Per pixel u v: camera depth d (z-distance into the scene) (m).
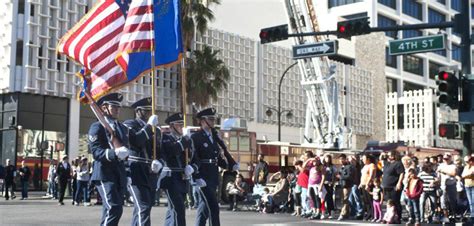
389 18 90.25
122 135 11.98
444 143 80.88
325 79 40.00
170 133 13.78
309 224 21.91
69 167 31.98
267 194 28.56
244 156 35.97
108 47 14.58
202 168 14.09
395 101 83.31
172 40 15.16
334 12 89.50
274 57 62.06
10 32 43.88
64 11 46.22
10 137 43.81
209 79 51.25
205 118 14.36
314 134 42.31
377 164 27.45
